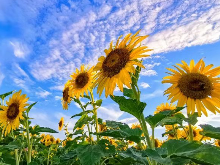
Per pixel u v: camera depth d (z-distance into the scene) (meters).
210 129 0.49
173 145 0.39
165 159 0.35
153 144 0.43
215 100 0.53
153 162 0.41
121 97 0.41
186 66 0.56
